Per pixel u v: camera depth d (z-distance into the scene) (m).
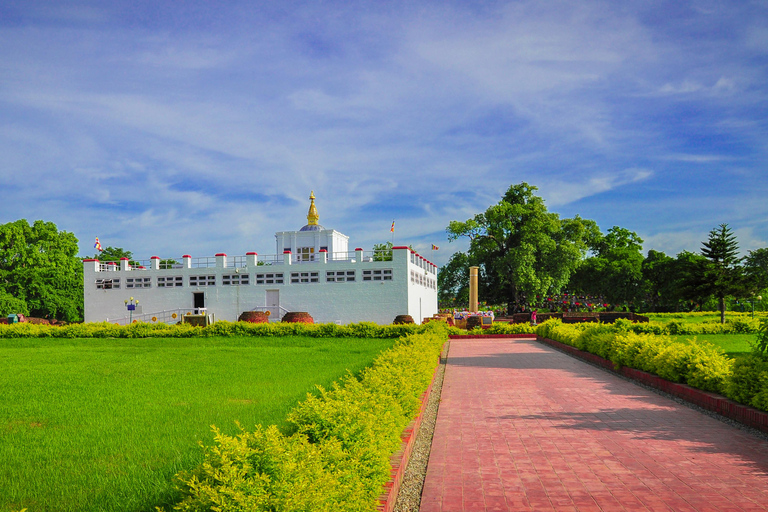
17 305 52.69
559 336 22.14
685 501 5.22
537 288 50.72
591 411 9.56
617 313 37.47
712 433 7.88
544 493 5.52
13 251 55.62
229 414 8.33
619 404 10.17
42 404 9.45
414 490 5.75
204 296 41.59
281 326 27.42
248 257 41.34
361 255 39.94
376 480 4.54
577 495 5.44
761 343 9.30
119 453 6.44
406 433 7.14
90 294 43.34
